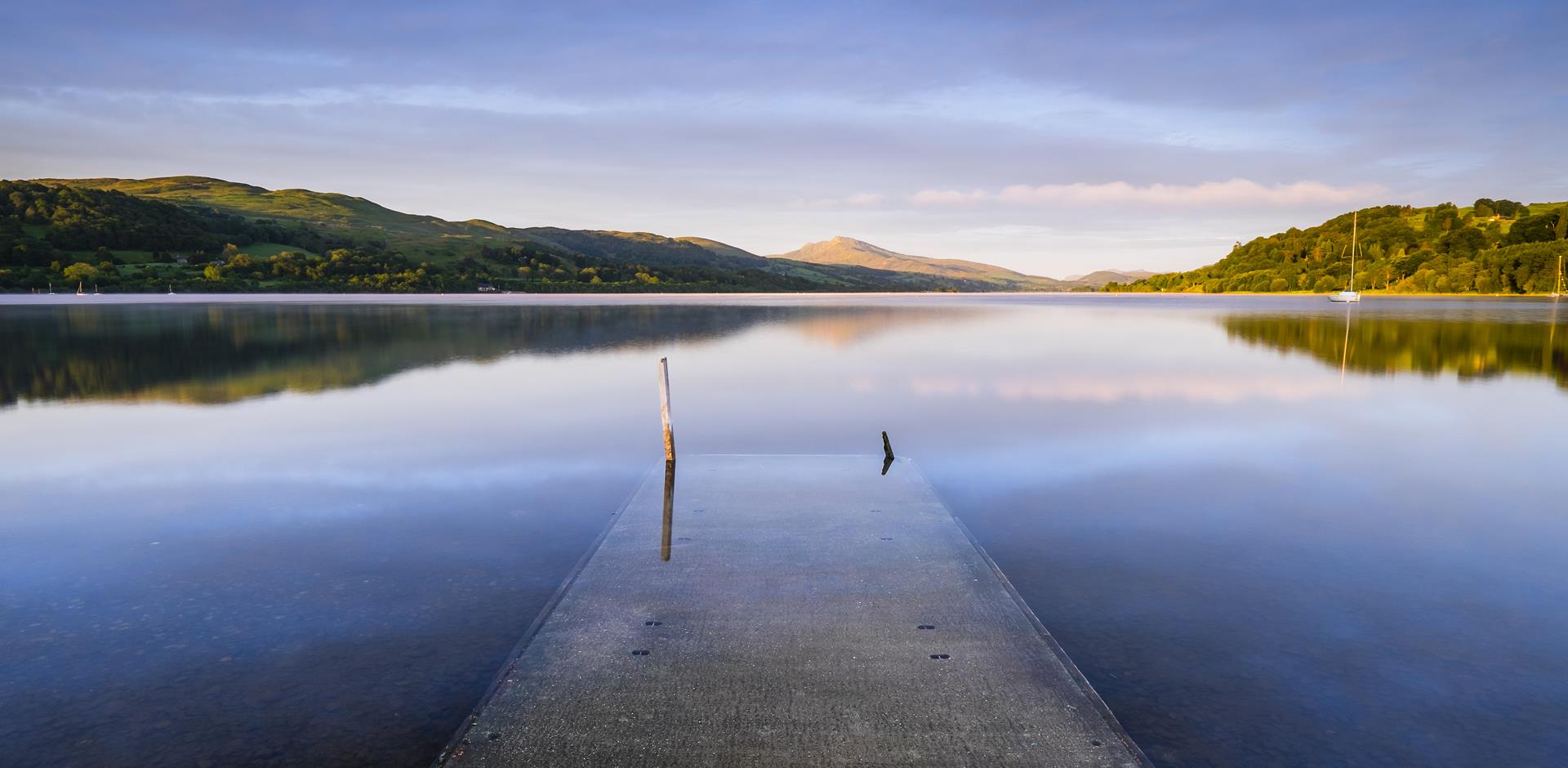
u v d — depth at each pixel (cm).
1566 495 934
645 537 746
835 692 466
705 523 790
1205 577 669
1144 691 486
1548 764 420
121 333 3681
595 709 448
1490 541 770
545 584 659
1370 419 1458
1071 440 1254
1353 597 629
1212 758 422
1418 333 3828
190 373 2173
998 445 1214
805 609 579
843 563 674
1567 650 543
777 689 469
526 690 469
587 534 788
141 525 834
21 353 2764
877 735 423
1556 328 4219
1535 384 1959
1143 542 760
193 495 948
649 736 423
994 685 475
